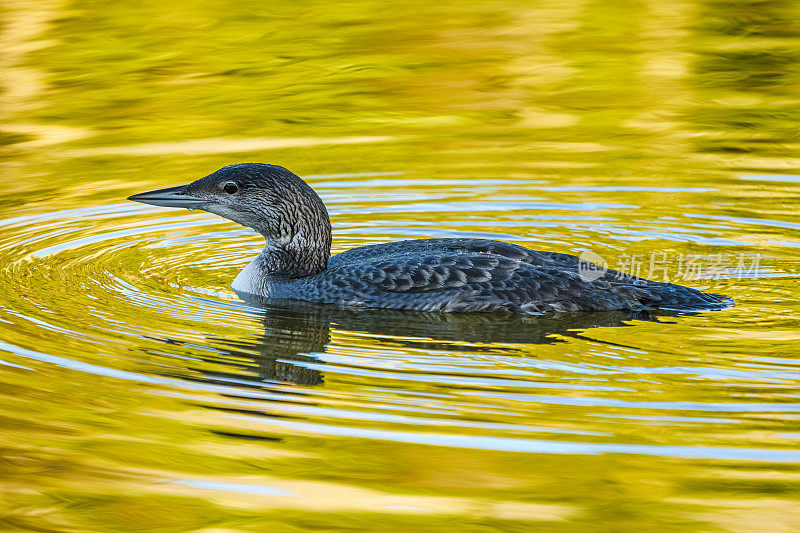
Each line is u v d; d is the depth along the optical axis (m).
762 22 24.58
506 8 25.84
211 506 8.21
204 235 14.57
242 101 20.38
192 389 9.66
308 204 12.18
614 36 23.91
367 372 9.91
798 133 18.30
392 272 11.63
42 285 12.34
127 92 20.81
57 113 19.78
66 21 24.47
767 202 15.24
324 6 25.88
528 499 8.27
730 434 8.66
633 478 8.29
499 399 9.29
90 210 15.38
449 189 16.14
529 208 15.34
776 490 8.14
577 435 8.72
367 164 17.28
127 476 8.53
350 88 21.06
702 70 21.67
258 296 12.16
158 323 11.22
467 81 21.34
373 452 8.65
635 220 14.70
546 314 11.22
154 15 25.14
